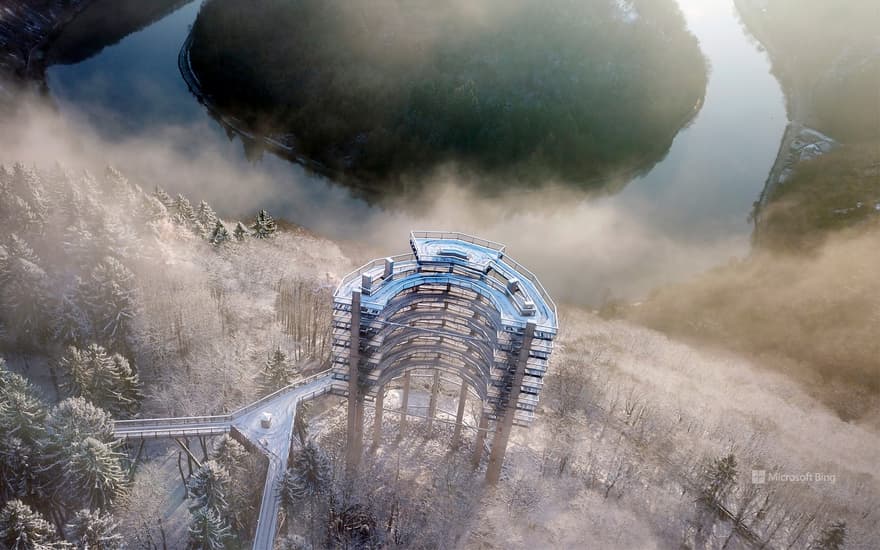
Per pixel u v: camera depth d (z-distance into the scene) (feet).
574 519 279.08
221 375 325.62
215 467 234.17
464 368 278.26
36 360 325.42
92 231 350.64
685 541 277.44
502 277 267.59
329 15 654.53
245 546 250.57
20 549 204.03
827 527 261.03
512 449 307.58
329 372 309.42
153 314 336.49
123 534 254.68
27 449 237.45
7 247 316.60
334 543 254.88
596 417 333.62
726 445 320.70
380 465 290.76
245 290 399.24
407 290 262.26
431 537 263.90
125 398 284.82
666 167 638.94
